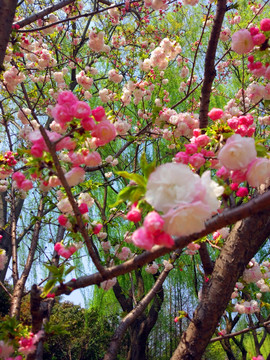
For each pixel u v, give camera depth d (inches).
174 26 319.9
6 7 100.6
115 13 186.5
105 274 51.3
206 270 100.6
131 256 149.2
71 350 400.2
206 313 74.6
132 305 303.9
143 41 242.1
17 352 68.4
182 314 109.3
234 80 323.9
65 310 429.7
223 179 53.7
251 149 46.8
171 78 326.3
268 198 41.3
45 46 185.9
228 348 282.2
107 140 58.1
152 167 39.3
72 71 275.7
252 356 117.0
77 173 61.7
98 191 310.7
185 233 34.4
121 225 271.0
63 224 71.4
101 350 383.2
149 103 294.7
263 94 81.6
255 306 146.1
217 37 93.2
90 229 93.3
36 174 49.3
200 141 71.4
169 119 110.5
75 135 53.7
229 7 92.0
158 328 358.9
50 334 62.4
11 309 106.0
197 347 74.5
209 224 43.0
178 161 64.2
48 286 53.0
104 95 156.4
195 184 34.8
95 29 150.5
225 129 69.7
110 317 381.1
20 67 140.4
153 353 361.1
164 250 46.2
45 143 49.0
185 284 332.8
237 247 74.2
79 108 50.2
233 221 42.3
